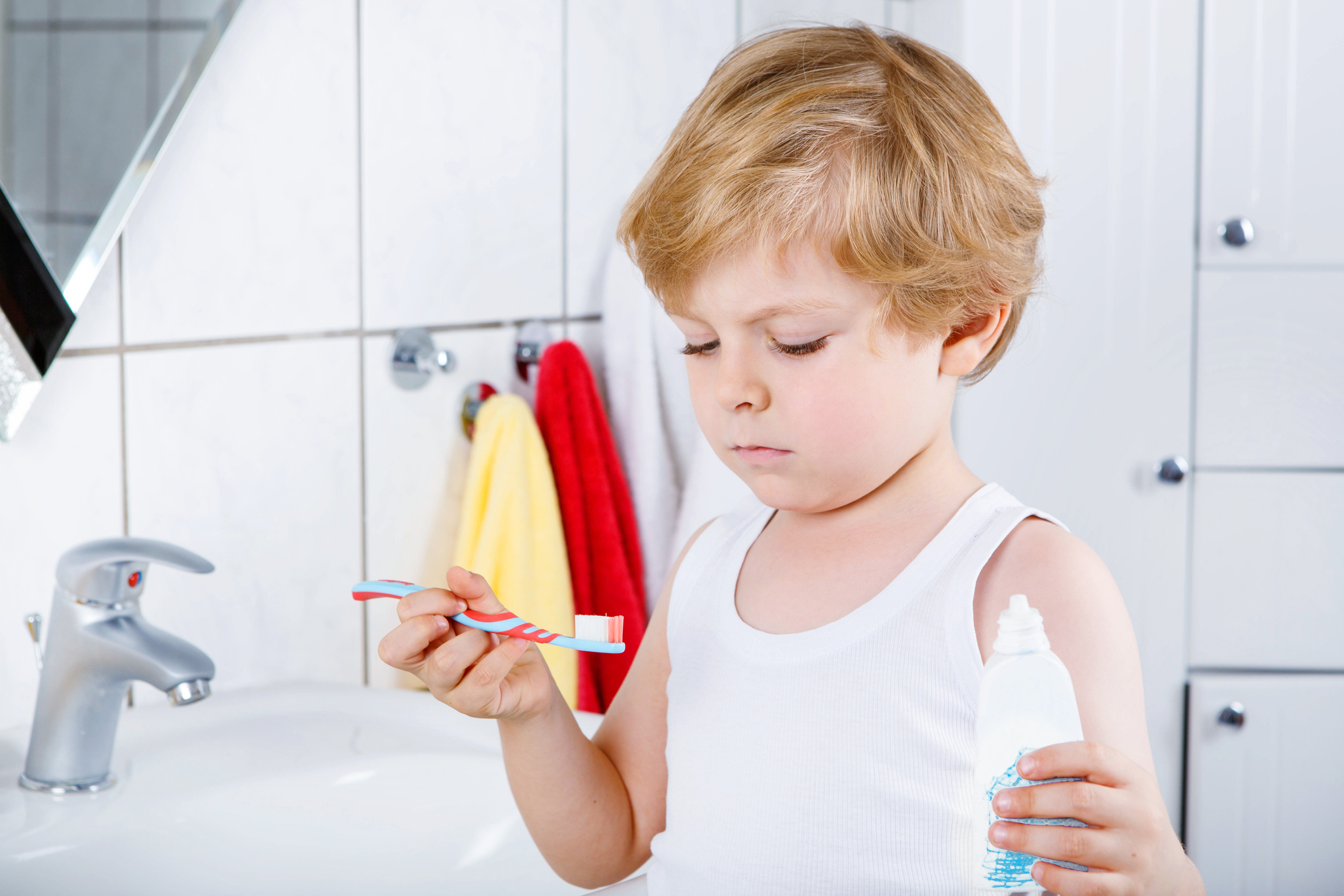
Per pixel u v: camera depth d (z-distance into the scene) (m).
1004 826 0.48
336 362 0.98
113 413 0.83
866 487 0.60
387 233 1.01
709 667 0.65
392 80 1.00
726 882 0.60
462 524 1.05
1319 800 1.46
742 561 0.68
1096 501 1.44
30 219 0.76
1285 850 1.46
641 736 0.71
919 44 0.64
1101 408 1.42
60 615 0.74
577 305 1.21
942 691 0.57
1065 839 0.47
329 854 0.80
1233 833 1.46
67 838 0.71
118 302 0.83
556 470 1.10
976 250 0.57
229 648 0.92
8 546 0.78
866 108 0.57
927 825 0.56
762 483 0.59
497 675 0.56
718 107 0.59
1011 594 0.59
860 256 0.54
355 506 1.00
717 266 0.56
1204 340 1.44
